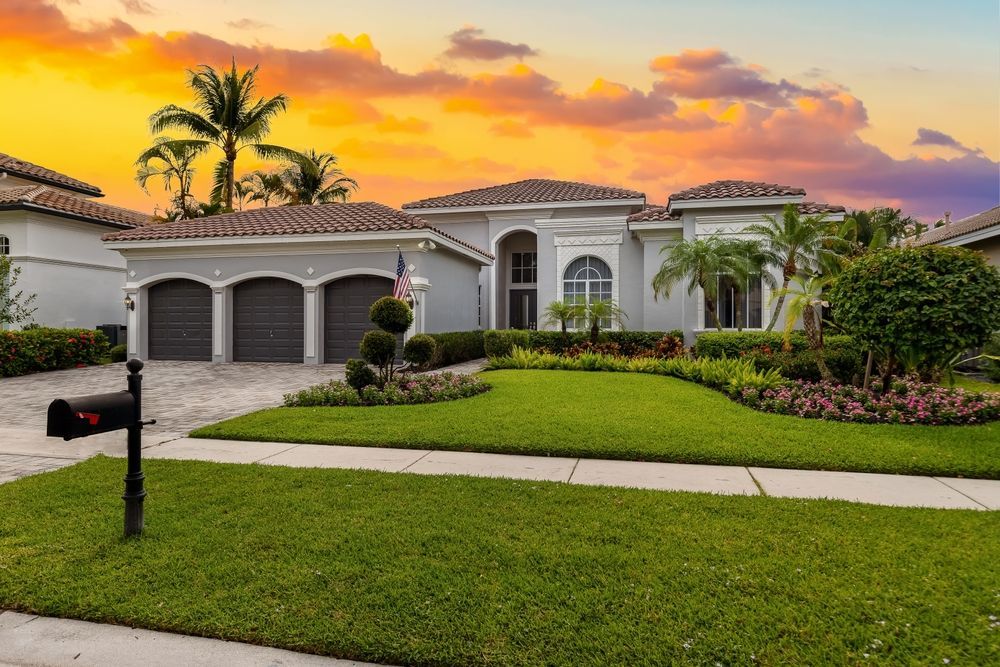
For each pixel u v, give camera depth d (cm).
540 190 2497
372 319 1136
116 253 2373
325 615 319
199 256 1873
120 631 314
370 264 1747
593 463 651
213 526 445
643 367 1408
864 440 719
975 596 329
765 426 798
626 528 437
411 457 680
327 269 1778
